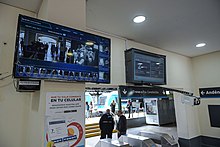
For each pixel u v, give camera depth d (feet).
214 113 13.87
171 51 13.39
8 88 5.71
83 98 5.30
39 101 4.83
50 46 4.67
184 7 6.86
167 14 7.43
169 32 9.50
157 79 10.49
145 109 34.19
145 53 10.05
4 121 5.47
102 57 5.92
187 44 11.71
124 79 9.74
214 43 11.60
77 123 4.95
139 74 9.57
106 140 9.83
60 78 4.73
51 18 5.04
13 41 6.09
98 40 5.89
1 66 5.69
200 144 14.24
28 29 4.38
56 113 4.62
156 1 6.41
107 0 6.26
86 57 5.43
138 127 30.14
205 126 14.39
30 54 4.31
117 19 7.84
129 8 6.87
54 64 4.67
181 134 14.12
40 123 4.44
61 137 4.53
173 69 13.38
